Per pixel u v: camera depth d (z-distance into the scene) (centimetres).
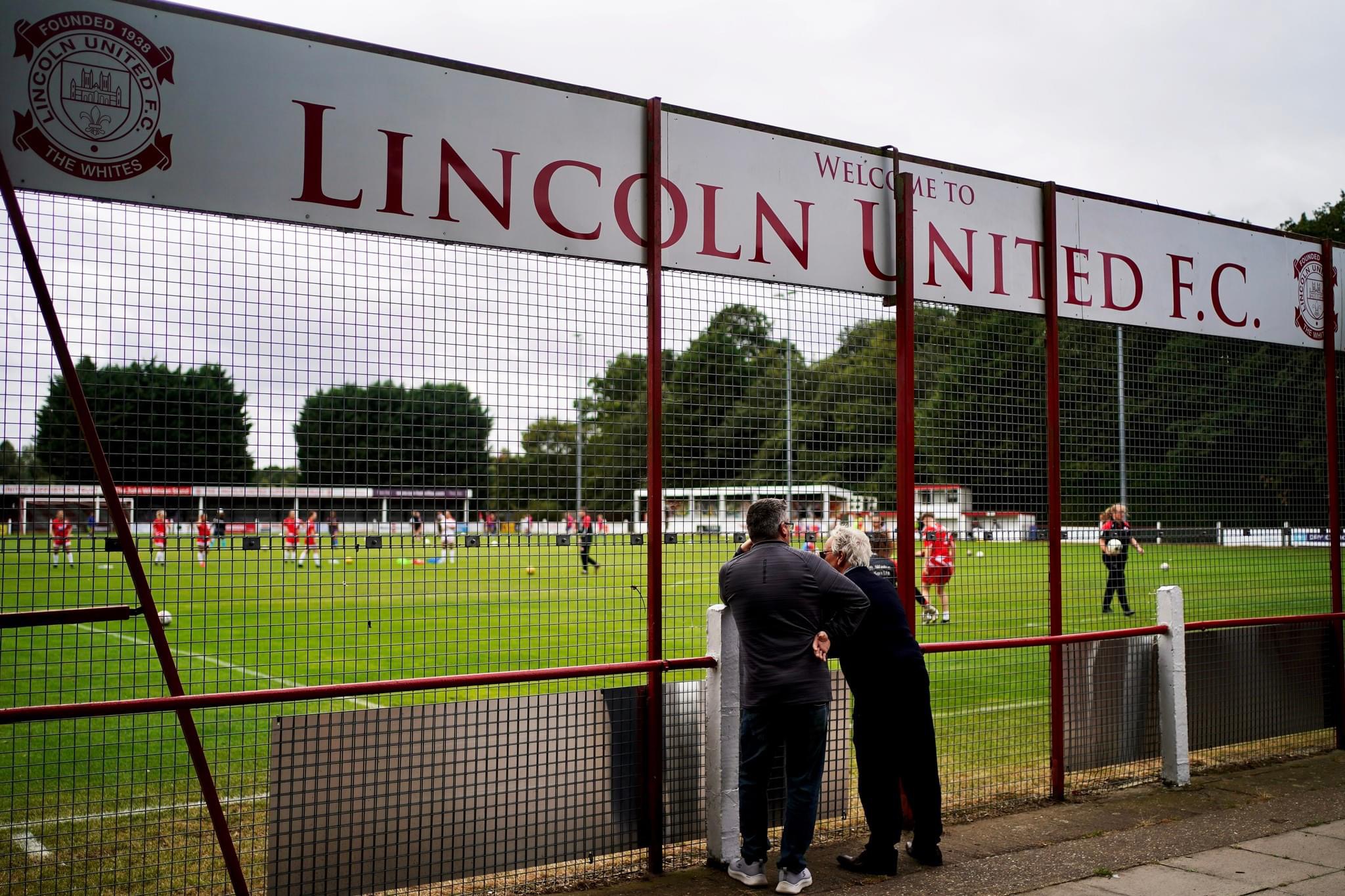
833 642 482
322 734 441
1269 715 769
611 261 524
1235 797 643
